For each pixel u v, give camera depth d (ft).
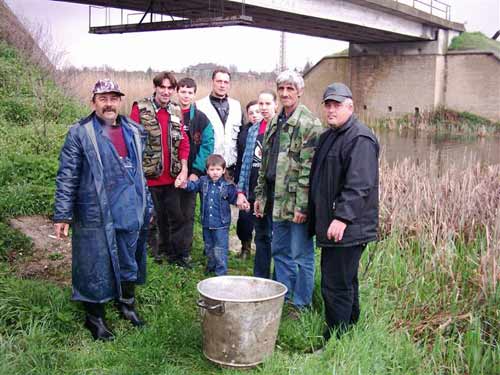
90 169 14.42
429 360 15.31
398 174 28.71
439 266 18.85
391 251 20.92
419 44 111.75
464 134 102.42
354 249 14.76
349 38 109.60
